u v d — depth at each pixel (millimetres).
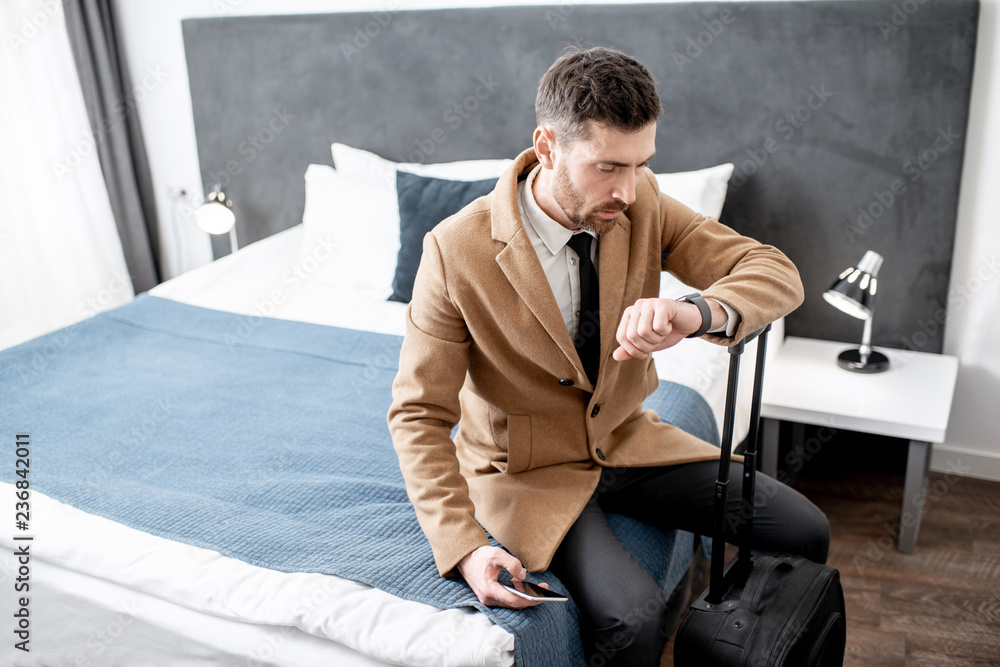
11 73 3021
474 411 1412
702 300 1104
